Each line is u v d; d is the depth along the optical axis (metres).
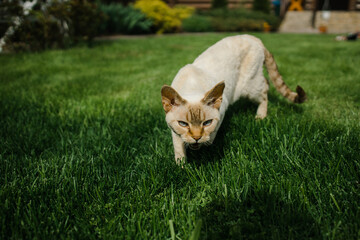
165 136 0.84
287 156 0.69
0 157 0.75
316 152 0.69
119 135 0.87
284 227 0.52
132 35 4.12
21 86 1.40
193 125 0.62
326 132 0.79
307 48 2.41
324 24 5.05
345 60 1.77
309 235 0.52
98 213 0.58
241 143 0.78
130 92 1.28
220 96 0.63
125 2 5.21
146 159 0.75
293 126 0.82
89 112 1.05
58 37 2.47
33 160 0.75
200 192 0.62
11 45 2.30
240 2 5.46
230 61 0.80
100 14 2.80
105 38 3.61
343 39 3.08
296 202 0.58
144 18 4.26
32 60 2.03
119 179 0.67
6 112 1.05
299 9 5.69
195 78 0.71
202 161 0.74
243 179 0.64
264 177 0.65
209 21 4.61
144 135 0.88
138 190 0.64
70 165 0.71
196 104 0.61
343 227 0.51
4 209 0.57
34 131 0.90
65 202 0.60
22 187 0.64
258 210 0.56
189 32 4.57
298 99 0.92
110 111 1.05
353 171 0.63
